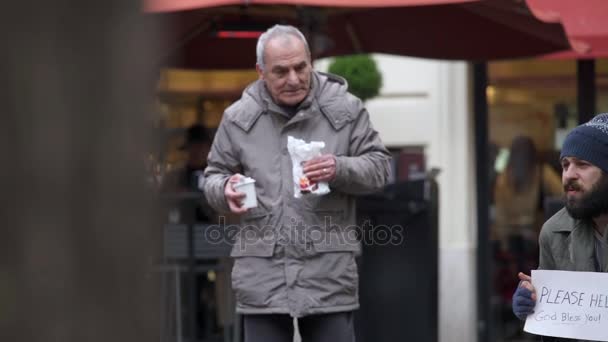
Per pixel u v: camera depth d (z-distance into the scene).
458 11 18.89
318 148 10.62
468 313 23.92
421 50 20.23
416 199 17.44
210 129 21.73
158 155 3.52
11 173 2.80
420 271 17.48
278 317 11.11
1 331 2.79
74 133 2.86
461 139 24.14
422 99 24.50
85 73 2.87
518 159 23.95
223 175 11.33
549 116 23.86
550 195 23.78
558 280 8.64
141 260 2.99
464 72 24.14
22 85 2.80
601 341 8.39
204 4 13.59
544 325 8.64
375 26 19.97
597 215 8.51
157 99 3.26
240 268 11.02
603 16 21.02
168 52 4.32
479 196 24.11
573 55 21.23
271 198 10.91
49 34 2.83
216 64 21.61
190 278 17.25
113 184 2.92
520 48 19.61
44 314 2.83
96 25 2.88
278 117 11.08
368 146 11.27
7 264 2.80
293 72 10.87
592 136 8.40
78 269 2.87
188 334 17.55
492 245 24.14
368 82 23.34
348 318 11.16
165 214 3.52
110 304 2.92
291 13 18.12
